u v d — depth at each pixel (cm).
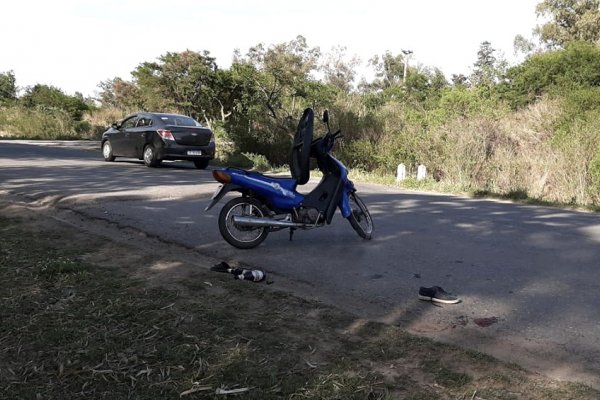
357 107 2167
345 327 408
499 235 791
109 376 329
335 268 587
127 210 861
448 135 1683
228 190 644
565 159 1403
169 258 575
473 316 457
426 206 1068
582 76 2359
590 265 630
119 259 564
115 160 1847
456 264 617
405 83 4062
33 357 351
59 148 2409
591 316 462
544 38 3956
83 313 417
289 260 613
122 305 433
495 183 1476
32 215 779
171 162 1934
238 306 442
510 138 1662
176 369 337
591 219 986
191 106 2916
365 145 1864
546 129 1708
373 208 1021
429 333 419
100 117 4059
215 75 2831
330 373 336
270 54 2661
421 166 1548
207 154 1667
